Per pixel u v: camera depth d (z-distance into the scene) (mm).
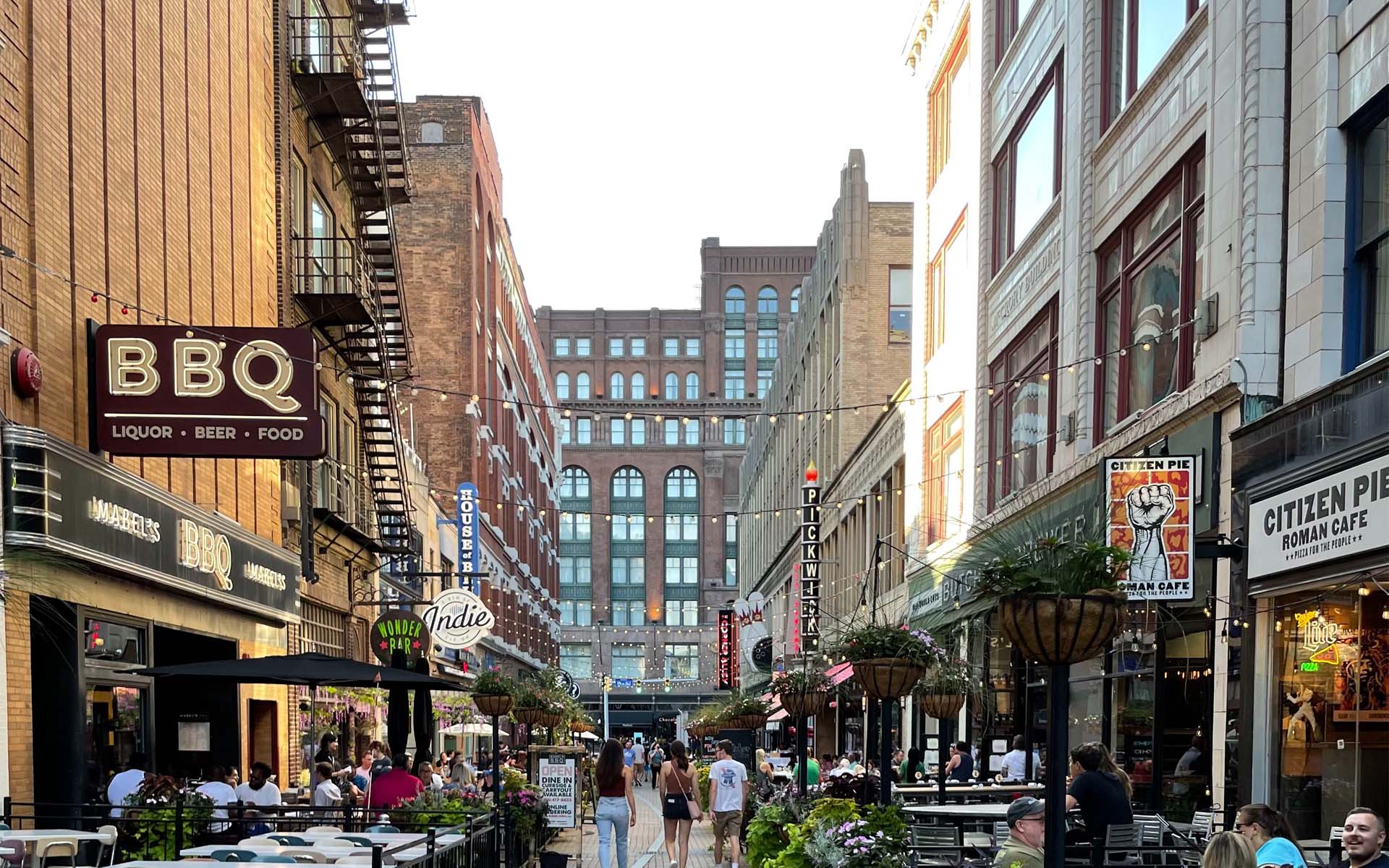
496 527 55156
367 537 29047
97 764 15359
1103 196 20828
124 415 14953
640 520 125000
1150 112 18797
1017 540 8352
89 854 12906
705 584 123250
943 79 33500
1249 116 15211
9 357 13047
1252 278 15102
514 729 47719
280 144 24031
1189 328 17391
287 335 15281
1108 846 10953
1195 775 16422
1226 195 15852
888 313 45969
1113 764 11703
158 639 19953
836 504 48438
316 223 27234
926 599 31703
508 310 65125
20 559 11555
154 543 16344
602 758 15836
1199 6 17172
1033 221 25266
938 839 12641
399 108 27672
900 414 36594
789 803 14789
